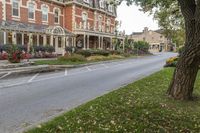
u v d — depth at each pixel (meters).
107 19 54.56
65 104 9.25
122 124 6.53
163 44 107.19
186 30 9.09
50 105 9.07
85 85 13.74
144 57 48.06
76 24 42.88
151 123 6.71
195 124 6.79
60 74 18.56
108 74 19.08
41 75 17.75
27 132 5.95
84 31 43.03
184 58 9.26
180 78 9.41
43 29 35.25
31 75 17.61
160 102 8.94
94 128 6.19
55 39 37.38
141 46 62.31
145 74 19.34
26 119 7.34
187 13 8.94
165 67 24.75
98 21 50.25
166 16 19.30
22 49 30.31
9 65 20.25
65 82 14.63
